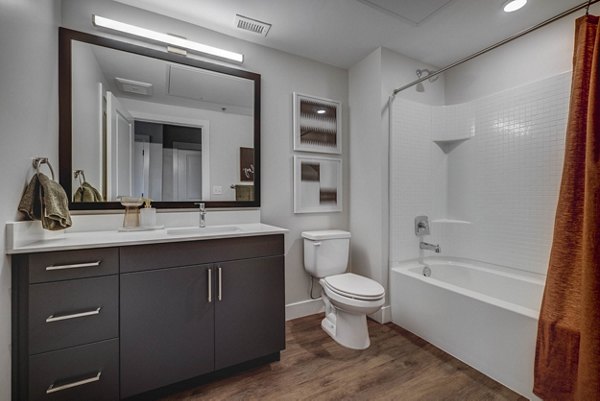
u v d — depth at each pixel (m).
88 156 1.62
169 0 1.70
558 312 1.29
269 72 2.23
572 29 1.81
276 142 2.26
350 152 2.60
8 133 1.06
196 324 1.43
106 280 1.22
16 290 1.08
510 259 2.13
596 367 1.09
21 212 1.17
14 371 1.08
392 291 2.28
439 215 2.58
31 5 1.24
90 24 1.64
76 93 1.59
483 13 1.84
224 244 1.51
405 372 1.61
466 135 2.45
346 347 1.88
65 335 1.15
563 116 1.83
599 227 1.14
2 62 1.01
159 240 1.33
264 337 1.63
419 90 2.49
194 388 1.47
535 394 1.33
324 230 2.46
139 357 1.29
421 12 1.83
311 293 2.42
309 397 1.41
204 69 1.96
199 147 1.94
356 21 1.92
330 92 2.53
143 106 1.78
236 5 1.75
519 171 2.07
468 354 1.67
